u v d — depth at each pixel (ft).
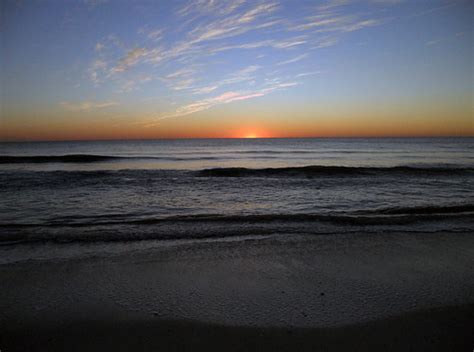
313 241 16.39
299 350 7.70
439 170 50.67
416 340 8.02
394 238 16.79
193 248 15.34
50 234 17.57
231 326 8.70
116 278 11.90
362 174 48.78
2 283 11.41
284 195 32.01
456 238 16.75
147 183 40.40
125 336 8.30
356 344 7.89
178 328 8.62
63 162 75.15
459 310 9.46
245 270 12.66
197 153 128.88
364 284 11.36
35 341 8.12
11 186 37.04
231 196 31.53
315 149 155.12
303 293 10.66
